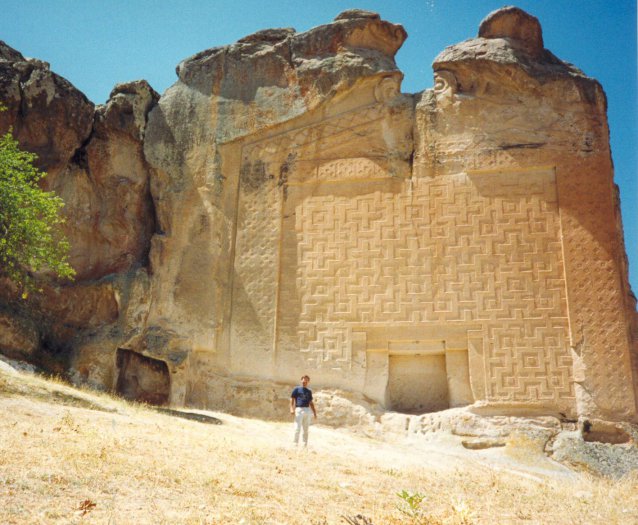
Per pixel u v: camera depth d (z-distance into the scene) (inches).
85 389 545.0
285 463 383.2
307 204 671.8
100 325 659.4
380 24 704.4
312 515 281.4
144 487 282.8
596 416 582.6
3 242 548.4
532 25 689.0
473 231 638.5
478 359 611.8
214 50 730.2
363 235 655.1
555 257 623.2
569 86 657.0
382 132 676.1
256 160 691.4
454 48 687.1
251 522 256.5
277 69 705.6
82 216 708.0
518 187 642.8
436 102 673.6
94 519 237.0
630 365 590.6
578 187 634.2
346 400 613.0
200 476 312.7
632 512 350.9
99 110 718.5
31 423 368.8
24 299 651.5
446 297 629.3
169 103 716.7
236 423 542.0
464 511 290.8
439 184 653.9
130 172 713.6
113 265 698.8
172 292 663.8
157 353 636.1
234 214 681.0
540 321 611.2
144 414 482.3
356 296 643.5
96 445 337.7
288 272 658.8
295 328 644.7
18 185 578.6
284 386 630.5
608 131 662.5
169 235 678.5
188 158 698.2
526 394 597.6
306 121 690.8
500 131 655.8
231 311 658.8
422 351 627.5
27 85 689.6
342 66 683.4
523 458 555.5
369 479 376.8
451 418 592.1
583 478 510.3
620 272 615.8
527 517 322.3
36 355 631.8
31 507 239.8
